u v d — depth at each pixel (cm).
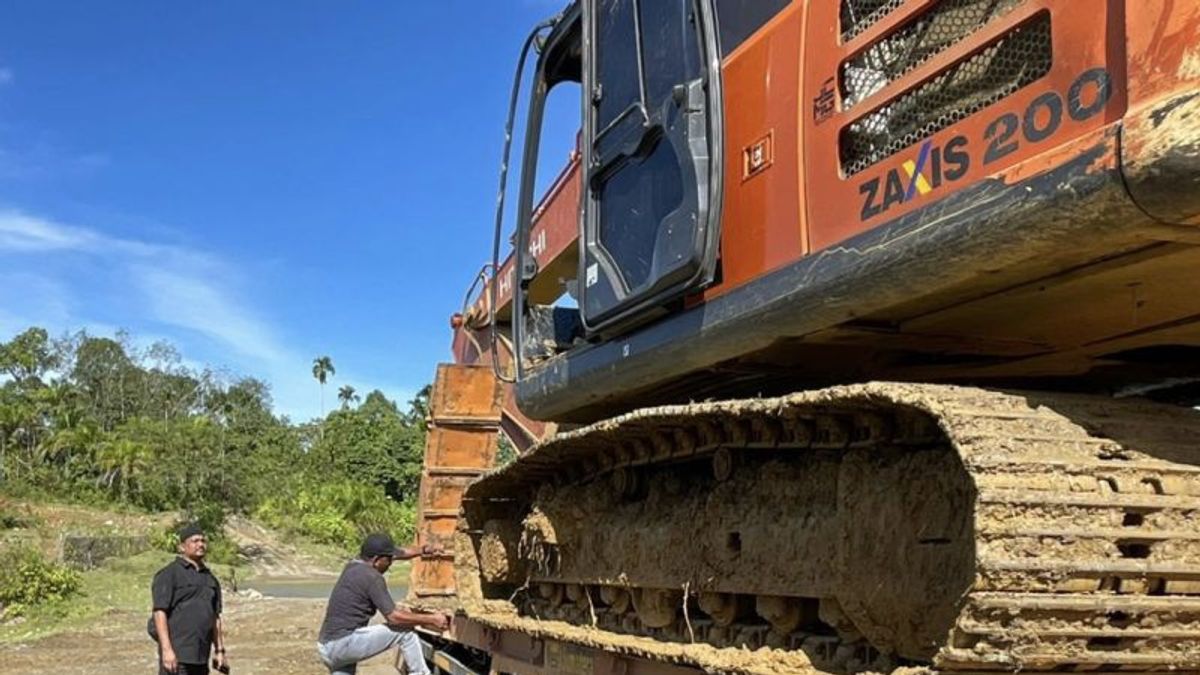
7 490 4891
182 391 7856
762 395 484
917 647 334
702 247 424
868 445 358
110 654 1580
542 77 630
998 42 324
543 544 587
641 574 493
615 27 514
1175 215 268
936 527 325
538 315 616
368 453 7594
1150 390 454
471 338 1069
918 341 395
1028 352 406
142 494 5288
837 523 366
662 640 487
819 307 374
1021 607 267
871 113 367
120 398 7531
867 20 374
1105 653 281
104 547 3747
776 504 411
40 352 7331
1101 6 290
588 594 555
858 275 354
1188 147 257
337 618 774
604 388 521
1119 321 362
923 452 341
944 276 326
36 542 3822
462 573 681
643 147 475
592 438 496
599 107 523
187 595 777
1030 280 323
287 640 1725
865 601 347
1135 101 276
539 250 827
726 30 461
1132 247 291
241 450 6231
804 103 400
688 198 435
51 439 5497
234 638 1756
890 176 356
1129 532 279
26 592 2455
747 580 416
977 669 278
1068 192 284
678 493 495
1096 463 287
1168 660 288
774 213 409
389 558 798
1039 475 280
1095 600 273
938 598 319
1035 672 284
